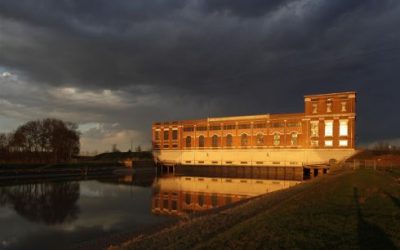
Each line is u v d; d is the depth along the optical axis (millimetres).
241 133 136625
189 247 17531
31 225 38625
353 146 112625
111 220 41531
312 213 22172
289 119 125188
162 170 156250
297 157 122312
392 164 81438
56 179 107062
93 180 106812
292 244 15461
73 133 160625
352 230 17359
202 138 146500
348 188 35375
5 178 99000
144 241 21547
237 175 134875
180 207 52250
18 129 155625
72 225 38562
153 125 160250
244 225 20281
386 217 20031
